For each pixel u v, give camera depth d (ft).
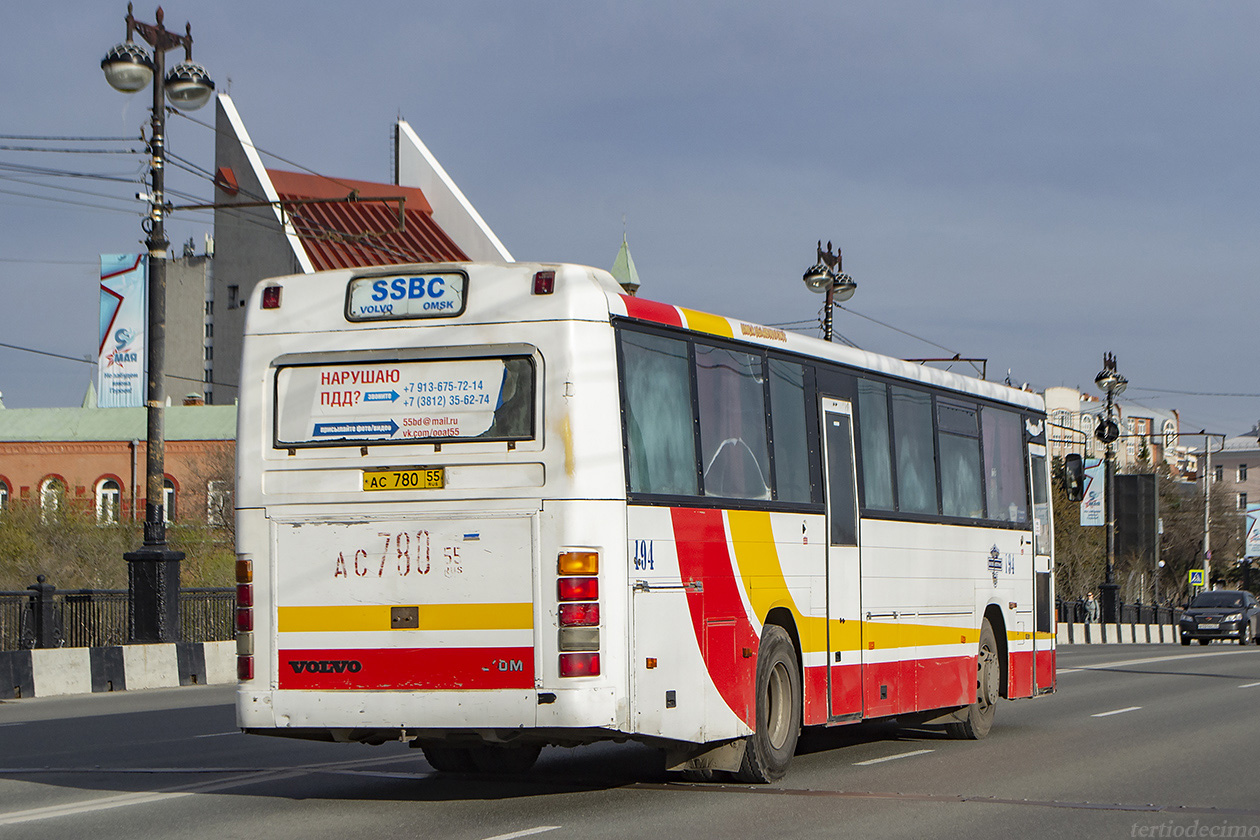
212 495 256.93
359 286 33.58
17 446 271.69
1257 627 172.76
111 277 149.38
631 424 33.37
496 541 32.07
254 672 33.27
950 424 51.06
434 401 32.78
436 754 39.99
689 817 32.35
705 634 35.47
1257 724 56.34
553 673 31.48
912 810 33.76
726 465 37.19
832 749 48.24
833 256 96.27
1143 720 58.65
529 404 32.24
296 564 33.22
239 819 31.76
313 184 350.23
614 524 32.17
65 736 50.65
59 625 74.49
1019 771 41.55
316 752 45.78
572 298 32.37
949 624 49.37
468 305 32.78
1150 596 237.04
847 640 42.65
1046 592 58.44
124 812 32.76
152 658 75.36
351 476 33.04
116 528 130.72
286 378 33.78
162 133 76.64
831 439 42.86
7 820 31.50
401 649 32.37
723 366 37.63
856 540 43.55
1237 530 351.67
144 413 273.54
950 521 49.98
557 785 37.70
